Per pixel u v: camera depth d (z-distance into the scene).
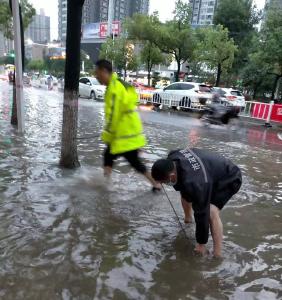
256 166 7.60
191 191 3.15
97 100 23.23
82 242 3.70
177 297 2.95
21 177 5.51
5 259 3.30
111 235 3.89
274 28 21.52
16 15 8.27
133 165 5.25
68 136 6.02
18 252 3.43
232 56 25.81
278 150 9.79
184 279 3.20
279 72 24.58
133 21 29.50
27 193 4.87
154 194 5.19
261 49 22.23
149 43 30.16
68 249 3.54
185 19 27.38
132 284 3.08
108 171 5.51
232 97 19.55
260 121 16.50
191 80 38.25
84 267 3.27
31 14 19.17
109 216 4.36
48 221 4.10
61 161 6.15
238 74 32.38
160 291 3.01
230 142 10.67
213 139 11.00
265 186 6.12
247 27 32.19
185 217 4.29
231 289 3.11
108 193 5.10
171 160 3.27
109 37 35.03
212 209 3.50
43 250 3.49
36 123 11.07
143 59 31.52
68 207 4.51
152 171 3.27
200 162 3.26
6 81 40.94
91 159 6.93
